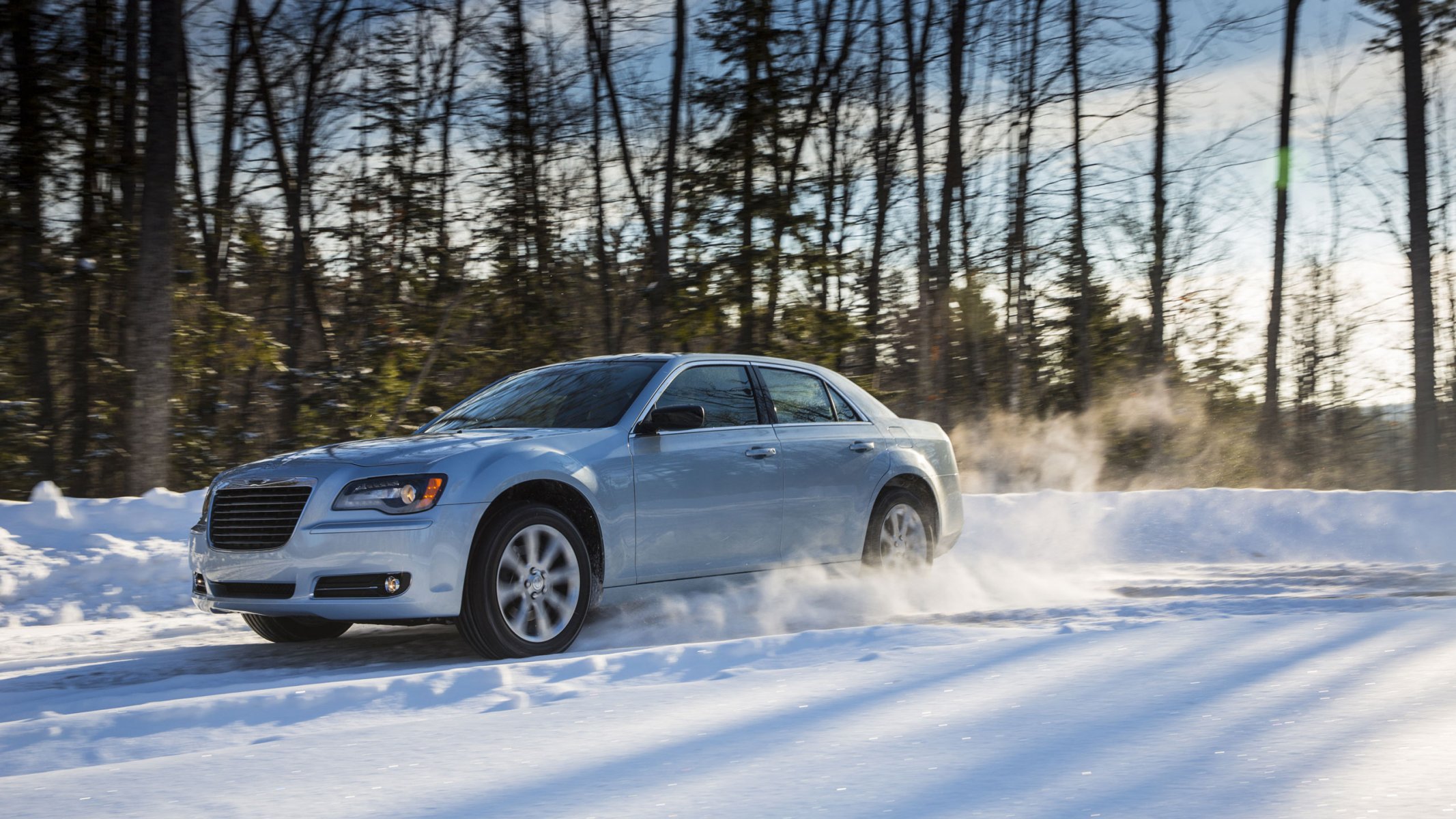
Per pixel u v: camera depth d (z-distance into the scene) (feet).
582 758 10.75
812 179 68.80
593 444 20.70
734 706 12.90
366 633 22.93
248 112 70.03
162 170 48.60
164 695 16.22
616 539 20.62
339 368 64.39
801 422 24.86
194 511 32.50
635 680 14.94
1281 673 13.82
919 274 72.33
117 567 27.76
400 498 18.25
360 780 10.18
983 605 24.50
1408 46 74.38
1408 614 18.44
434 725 12.25
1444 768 9.76
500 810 9.21
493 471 18.89
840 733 11.47
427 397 67.26
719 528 22.35
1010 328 85.46
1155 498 39.24
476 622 18.49
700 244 66.69
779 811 9.02
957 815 8.82
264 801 9.64
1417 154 74.64
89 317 59.31
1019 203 80.43
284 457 20.31
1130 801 9.08
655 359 23.45
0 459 54.03
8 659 20.72
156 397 48.52
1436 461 74.02
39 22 53.06
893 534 26.30
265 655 20.44
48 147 53.36
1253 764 10.00
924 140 72.28
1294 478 90.17
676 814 9.02
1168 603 22.82
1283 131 78.84
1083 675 13.98
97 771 10.70
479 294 68.28
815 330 67.21
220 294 67.21
